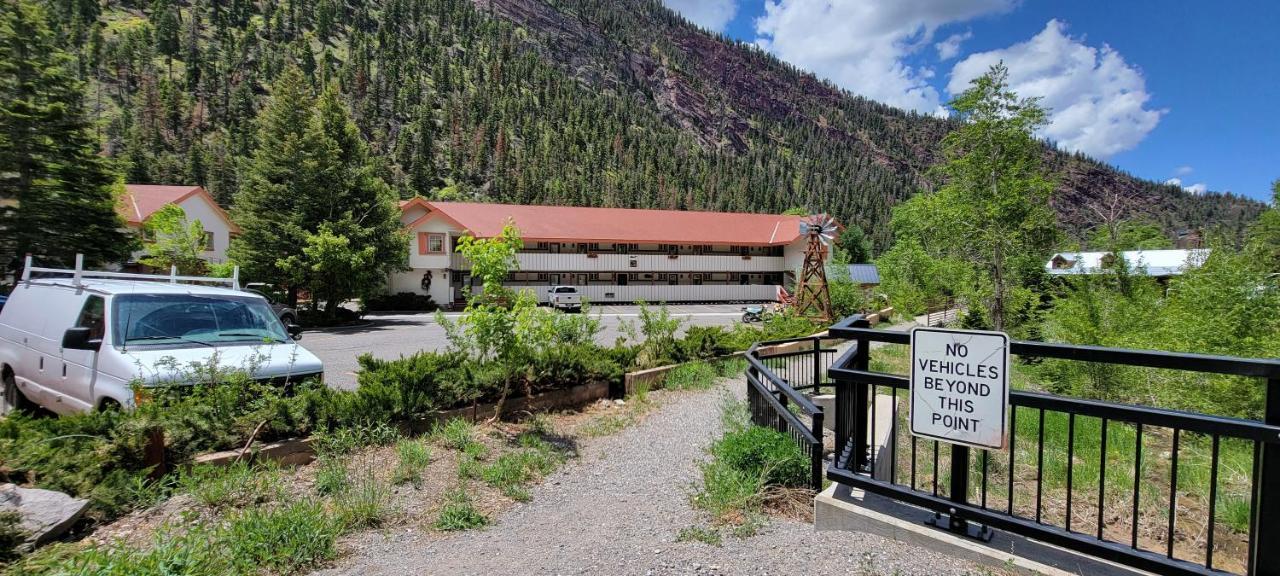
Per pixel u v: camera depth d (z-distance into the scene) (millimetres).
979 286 18875
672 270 44625
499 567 3215
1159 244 30688
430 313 32656
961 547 3100
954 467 3195
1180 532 4766
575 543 3555
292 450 4945
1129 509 5168
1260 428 2330
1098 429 7801
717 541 3463
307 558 3275
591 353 9156
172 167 79812
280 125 26250
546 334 6371
